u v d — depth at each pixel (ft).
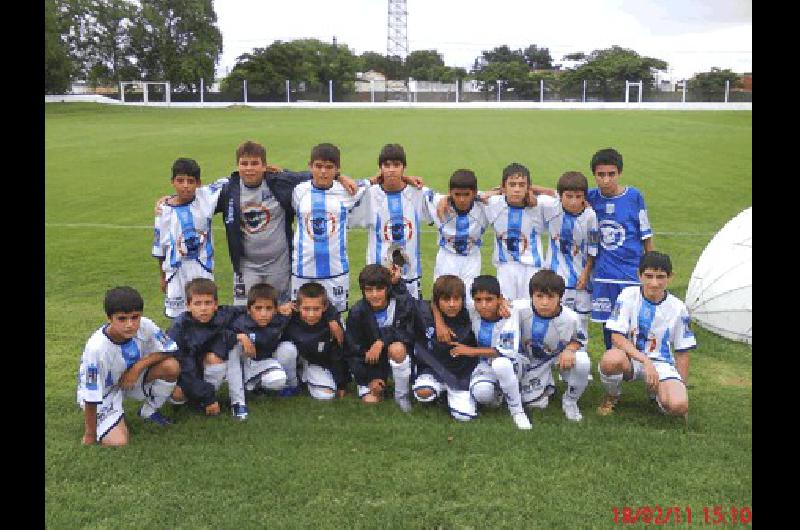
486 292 13.66
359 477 11.35
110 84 173.17
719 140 70.28
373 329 14.26
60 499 10.79
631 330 14.26
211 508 10.53
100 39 170.40
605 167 15.79
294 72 165.37
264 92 161.48
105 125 94.68
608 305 16.44
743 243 18.25
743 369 16.10
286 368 14.67
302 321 14.64
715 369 16.14
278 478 11.29
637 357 13.78
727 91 147.95
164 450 12.27
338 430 13.00
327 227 15.76
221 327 14.06
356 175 46.65
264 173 15.80
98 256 26.50
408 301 14.70
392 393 14.99
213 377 13.84
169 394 13.56
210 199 15.93
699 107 137.18
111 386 12.92
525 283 16.30
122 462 11.87
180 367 13.53
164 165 52.19
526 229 16.14
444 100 168.86
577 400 14.14
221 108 140.97
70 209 35.86
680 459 11.82
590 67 162.81
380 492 10.91
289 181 15.90
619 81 160.76
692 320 19.12
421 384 13.98
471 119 105.50
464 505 10.56
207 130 84.58
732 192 39.42
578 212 15.98
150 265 25.32
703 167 49.75
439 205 15.90
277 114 119.34
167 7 174.50
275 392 15.02
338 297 16.24
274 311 14.43
